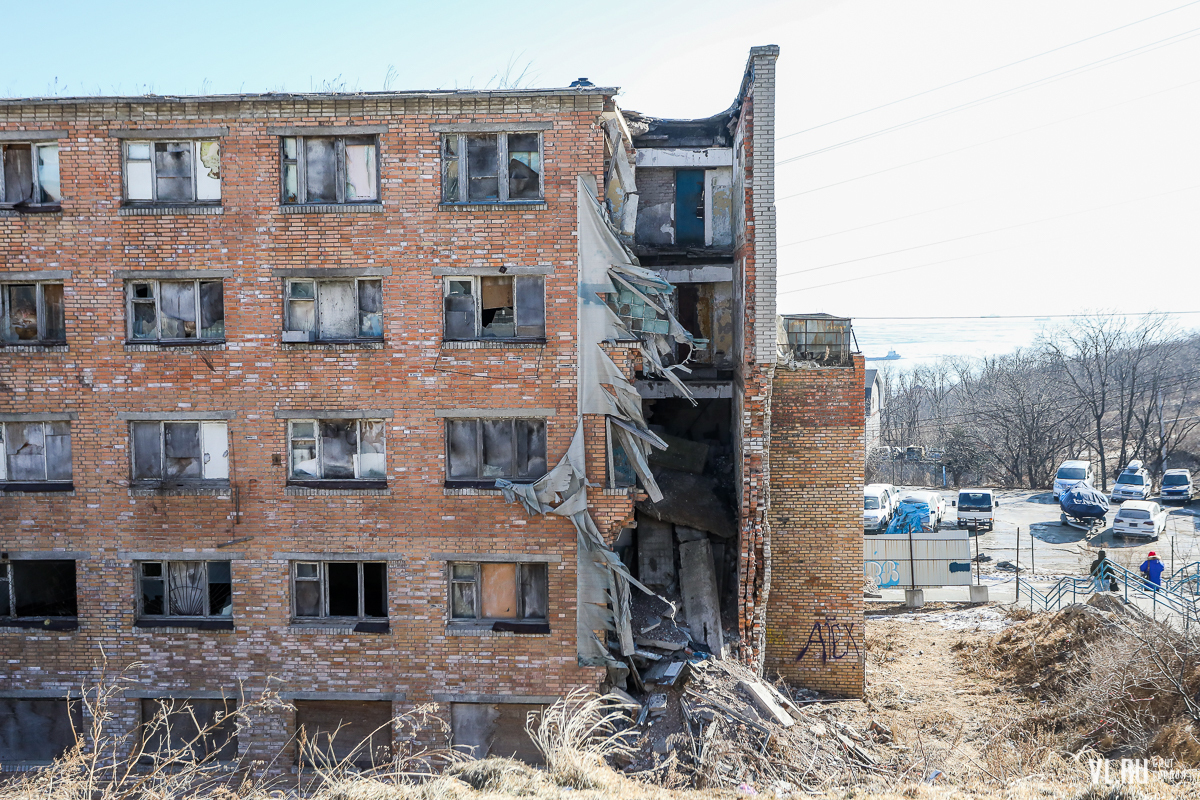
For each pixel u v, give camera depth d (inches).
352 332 634.2
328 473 638.5
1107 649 680.4
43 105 614.5
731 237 793.6
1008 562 1262.3
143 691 637.3
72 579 652.7
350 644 630.5
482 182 627.5
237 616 633.6
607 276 616.7
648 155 781.9
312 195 629.0
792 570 751.7
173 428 637.9
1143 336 2356.1
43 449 643.5
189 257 624.4
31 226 626.5
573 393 620.7
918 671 818.2
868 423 2650.1
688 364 802.2
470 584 636.7
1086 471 1833.2
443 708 628.1
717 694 595.8
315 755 635.5
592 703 547.8
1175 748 529.7
